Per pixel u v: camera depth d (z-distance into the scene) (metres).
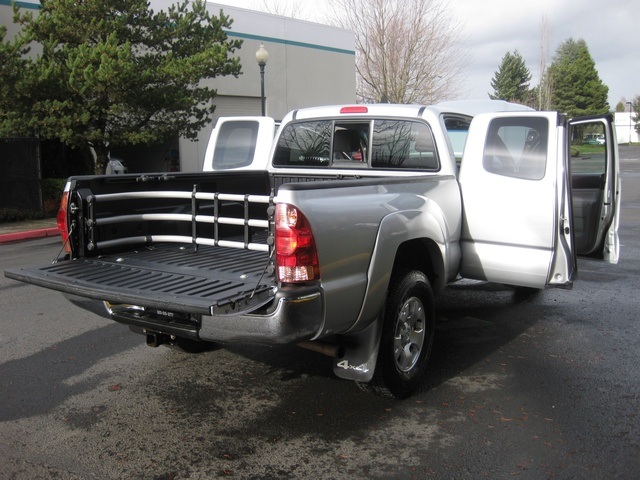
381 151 5.47
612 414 4.11
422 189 4.57
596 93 75.19
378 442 3.74
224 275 3.91
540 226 4.80
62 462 3.51
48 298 7.21
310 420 4.05
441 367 5.00
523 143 4.93
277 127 7.52
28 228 13.48
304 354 5.29
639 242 11.18
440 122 5.17
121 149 24.55
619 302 6.99
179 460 3.54
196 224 4.93
